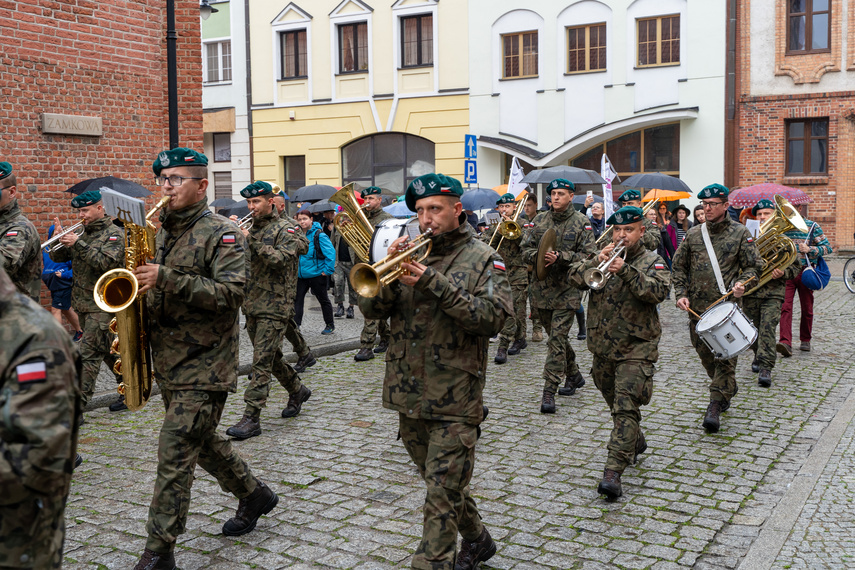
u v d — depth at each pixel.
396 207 14.95
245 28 25.67
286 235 6.48
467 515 3.70
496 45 22.48
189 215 3.88
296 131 25.44
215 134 26.73
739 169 20.62
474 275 3.45
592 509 4.70
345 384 8.15
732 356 5.97
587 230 7.31
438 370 3.42
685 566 3.93
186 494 3.76
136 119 10.72
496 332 3.41
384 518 4.54
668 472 5.34
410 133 23.92
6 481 1.96
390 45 23.81
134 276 3.51
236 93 26.16
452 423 3.40
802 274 9.21
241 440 6.15
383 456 5.71
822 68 19.58
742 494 4.92
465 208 14.74
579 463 5.56
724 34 20.03
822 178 19.95
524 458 5.67
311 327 11.77
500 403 7.31
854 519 4.49
